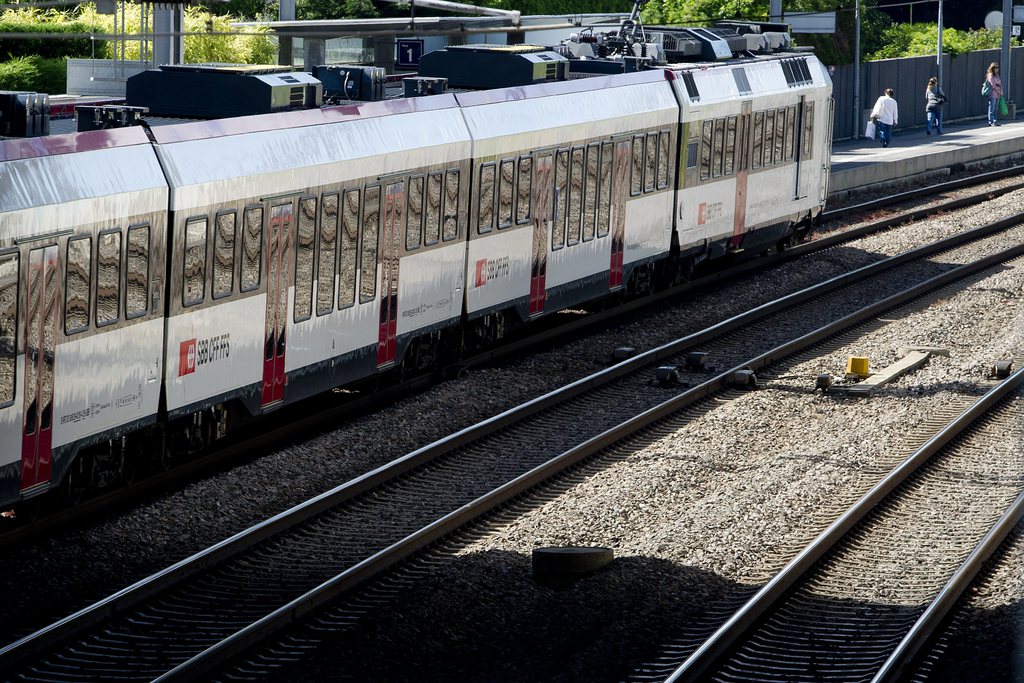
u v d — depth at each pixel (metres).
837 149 87.38
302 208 30.62
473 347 39.22
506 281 38.91
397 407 33.75
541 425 33.22
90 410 25.30
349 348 32.78
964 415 33.28
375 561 23.66
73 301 24.62
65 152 24.62
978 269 54.91
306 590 23.34
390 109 34.03
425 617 21.94
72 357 24.73
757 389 37.06
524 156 38.94
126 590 22.00
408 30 62.69
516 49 42.31
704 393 36.03
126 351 26.11
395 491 28.34
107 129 26.20
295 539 25.55
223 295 28.53
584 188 42.12
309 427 32.44
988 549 25.02
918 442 32.03
